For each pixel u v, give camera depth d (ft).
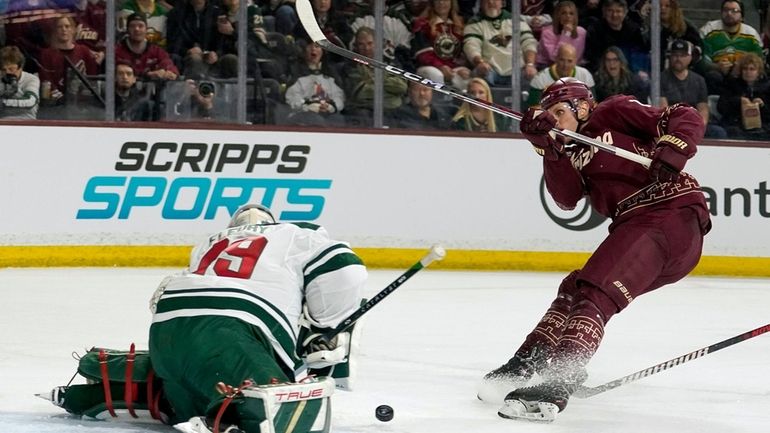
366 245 60.18
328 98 64.34
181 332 20.54
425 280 55.57
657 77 65.87
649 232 25.57
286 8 63.62
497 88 65.72
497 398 26.58
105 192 57.67
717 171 62.44
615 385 25.39
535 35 66.39
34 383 27.86
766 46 67.92
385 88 64.64
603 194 26.68
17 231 56.70
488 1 65.41
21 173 56.75
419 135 60.75
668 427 24.44
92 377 22.68
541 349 26.61
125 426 22.16
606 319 25.14
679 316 45.55
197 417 19.58
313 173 59.72
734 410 26.81
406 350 35.17
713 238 62.39
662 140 25.23
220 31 62.90
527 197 61.67
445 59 65.26
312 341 21.25
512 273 60.18
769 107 67.97
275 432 19.26
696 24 67.31
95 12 61.67
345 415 24.57
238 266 21.17
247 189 59.16
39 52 61.36
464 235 61.11
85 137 57.41
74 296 46.62
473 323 41.60
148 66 62.44
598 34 66.59
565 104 26.99
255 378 19.60
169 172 58.34
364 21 64.13
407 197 60.59
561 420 24.75
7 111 61.16
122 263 57.72
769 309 48.32
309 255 21.36
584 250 62.18
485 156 61.36
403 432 22.89
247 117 63.82
